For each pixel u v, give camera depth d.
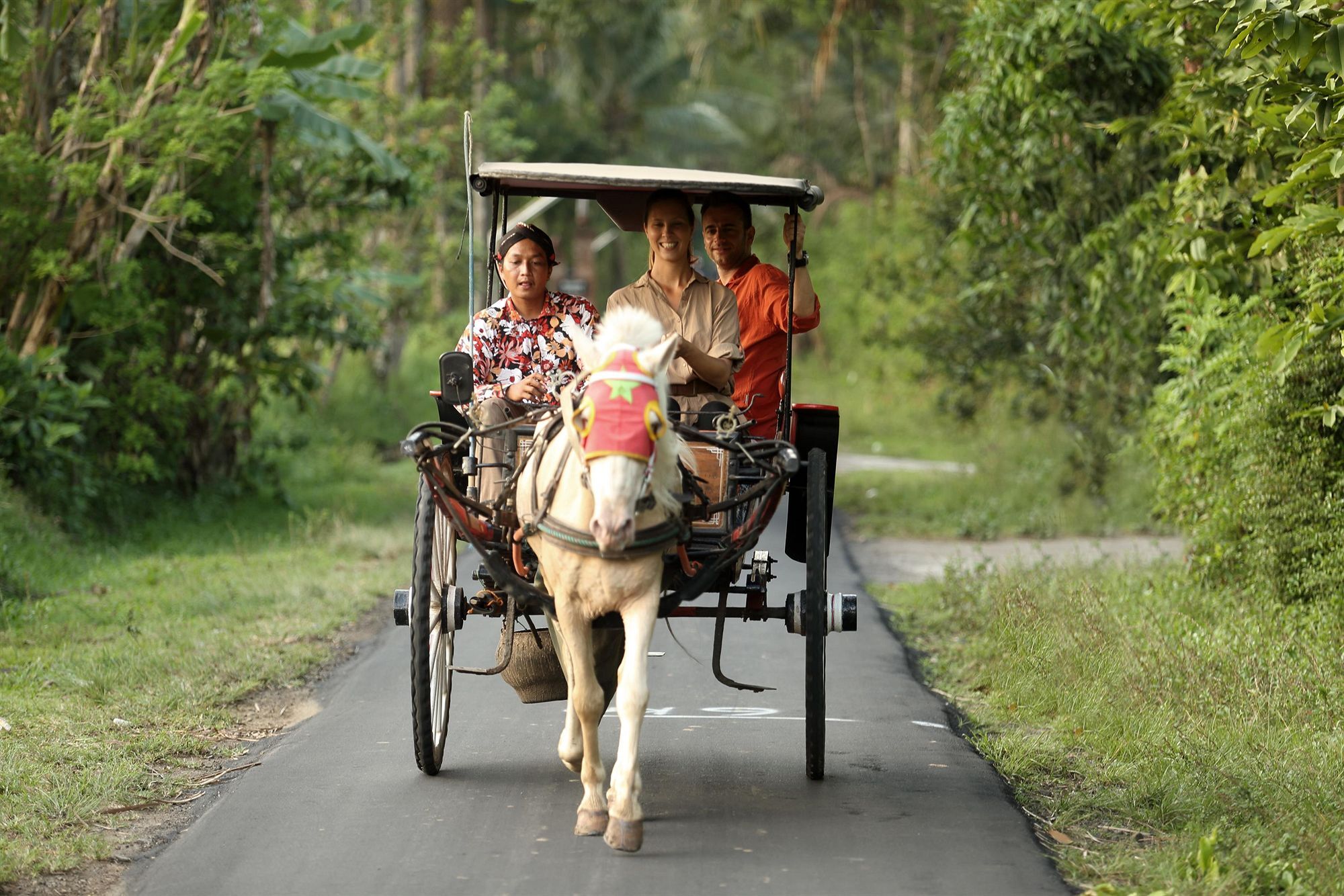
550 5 70.56
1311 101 12.68
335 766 12.44
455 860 10.00
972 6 28.67
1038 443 35.91
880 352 56.66
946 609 20.16
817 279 72.81
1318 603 16.06
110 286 23.89
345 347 37.09
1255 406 17.14
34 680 14.99
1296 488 16.84
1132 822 10.95
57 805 11.00
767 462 10.92
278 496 31.38
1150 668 14.36
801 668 16.61
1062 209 25.27
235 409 30.92
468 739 13.41
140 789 11.69
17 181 22.66
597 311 12.44
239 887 9.52
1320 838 9.70
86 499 25.42
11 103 24.06
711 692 15.42
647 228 12.35
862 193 72.69
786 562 25.16
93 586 20.56
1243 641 15.38
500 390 12.08
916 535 29.69
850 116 83.38
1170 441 20.44
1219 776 11.31
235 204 27.55
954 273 36.53
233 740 13.55
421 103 40.88
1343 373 16.64
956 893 9.40
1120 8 17.17
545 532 10.12
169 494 29.22
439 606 12.13
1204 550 18.72
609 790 10.82
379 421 46.69
